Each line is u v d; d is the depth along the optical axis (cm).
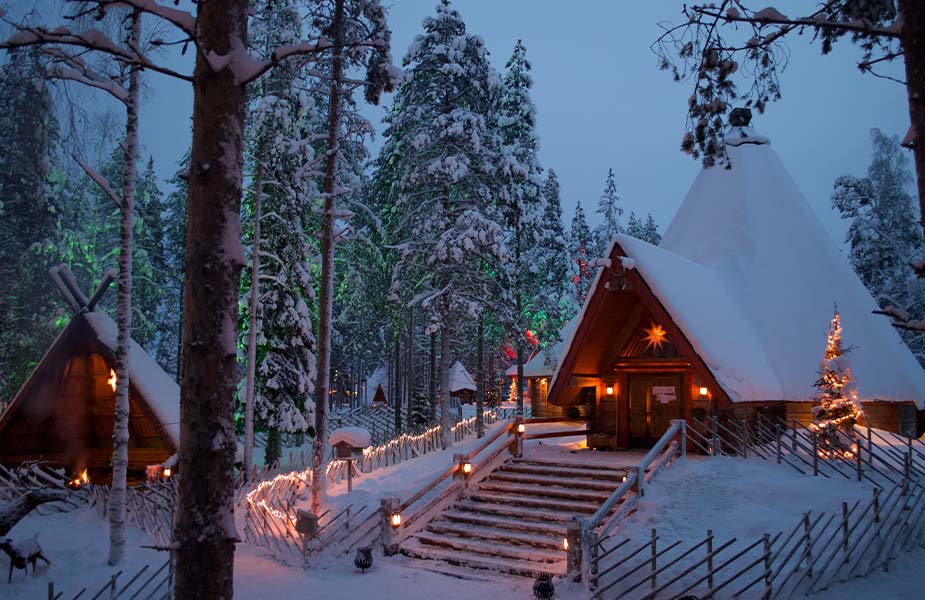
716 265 2212
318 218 2905
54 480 1759
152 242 3981
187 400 664
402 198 2855
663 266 1866
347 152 2564
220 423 663
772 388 1800
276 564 1428
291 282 2617
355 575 1360
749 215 2288
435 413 3353
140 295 3678
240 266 696
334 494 1938
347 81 1688
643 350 2034
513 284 2978
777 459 1583
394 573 1370
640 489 1478
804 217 2334
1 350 2666
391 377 5334
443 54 2825
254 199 2536
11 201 2375
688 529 1347
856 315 2094
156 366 2125
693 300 1847
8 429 2030
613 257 1838
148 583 1138
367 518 1542
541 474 1789
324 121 2997
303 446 3597
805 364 1938
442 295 2728
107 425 2205
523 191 3269
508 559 1392
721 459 1620
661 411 2020
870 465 1452
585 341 1928
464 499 1711
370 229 3644
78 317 1978
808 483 1440
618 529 1371
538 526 1488
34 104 1603
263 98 2191
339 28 1766
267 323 2611
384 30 1706
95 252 3344
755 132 2514
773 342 1977
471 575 1338
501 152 2895
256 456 3222
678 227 2469
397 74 1684
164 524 1521
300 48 699
